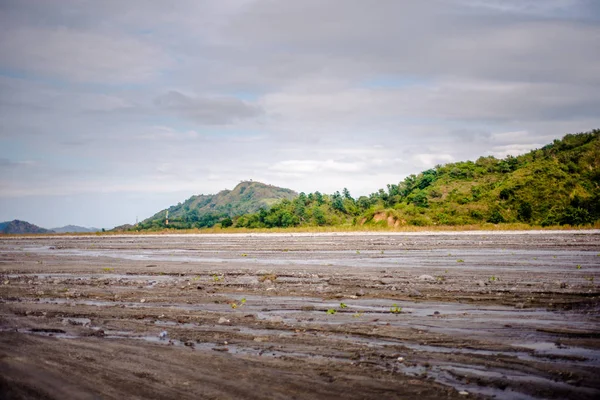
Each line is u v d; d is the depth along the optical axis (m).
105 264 35.03
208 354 12.29
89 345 13.35
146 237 78.50
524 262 29.75
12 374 11.05
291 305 18.17
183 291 21.94
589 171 101.75
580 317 15.12
